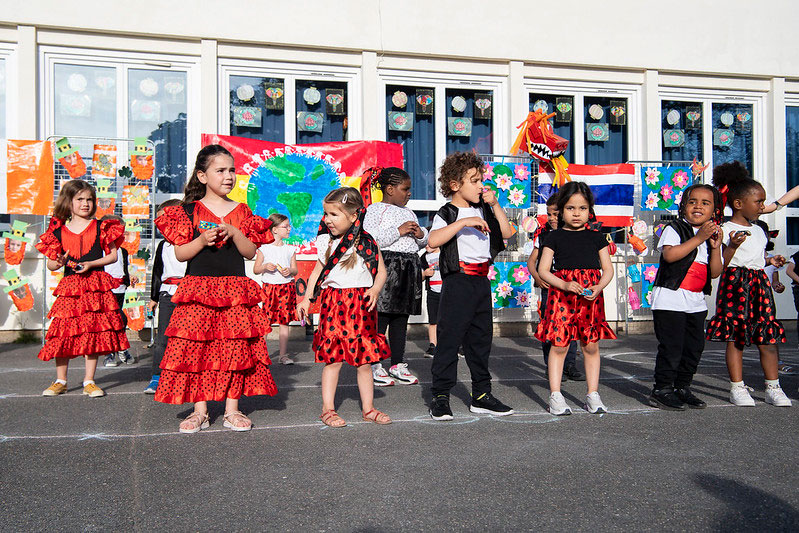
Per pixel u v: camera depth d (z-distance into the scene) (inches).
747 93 432.1
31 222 335.3
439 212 177.9
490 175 362.6
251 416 177.3
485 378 180.7
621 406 189.0
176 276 207.6
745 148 435.5
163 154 357.4
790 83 434.9
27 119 335.3
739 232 183.2
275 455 137.9
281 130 373.7
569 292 177.9
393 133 386.3
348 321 166.1
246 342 163.0
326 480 120.9
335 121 380.5
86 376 210.1
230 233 159.0
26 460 135.6
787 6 429.7
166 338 210.5
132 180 342.6
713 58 418.9
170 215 159.5
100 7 341.4
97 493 115.0
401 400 199.3
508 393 209.5
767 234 197.5
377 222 218.8
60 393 211.2
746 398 189.2
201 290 158.1
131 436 155.4
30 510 107.0
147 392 210.4
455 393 209.5
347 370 263.4
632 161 410.3
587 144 413.7
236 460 134.6
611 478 121.3
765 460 133.0
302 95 376.2
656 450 140.6
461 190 177.6
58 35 341.7
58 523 101.3
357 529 98.0
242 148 343.6
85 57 346.6
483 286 178.2
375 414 169.6
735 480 120.3
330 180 355.6
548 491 114.3
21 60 334.6
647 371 255.3
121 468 129.5
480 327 178.7
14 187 319.9
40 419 174.1
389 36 374.9
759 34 425.7
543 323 178.7
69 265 207.0
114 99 352.2
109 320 211.5
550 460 133.1
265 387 165.9
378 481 120.0
